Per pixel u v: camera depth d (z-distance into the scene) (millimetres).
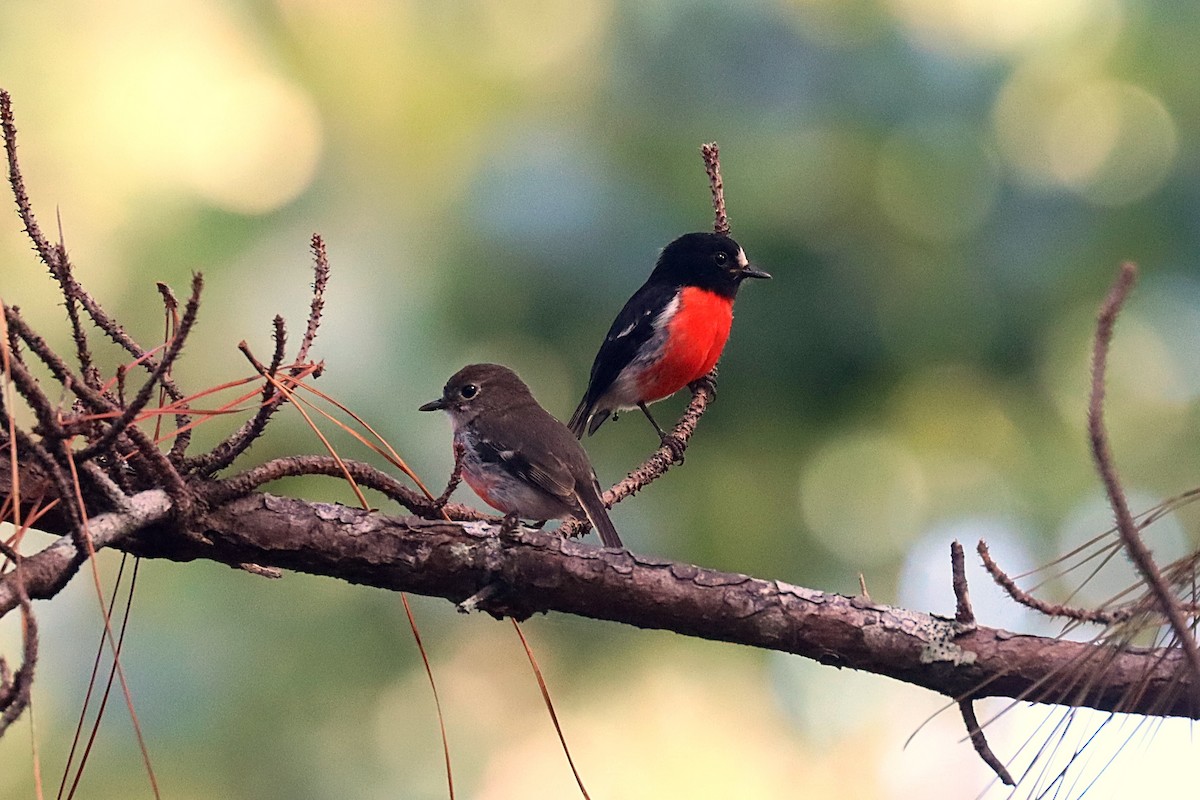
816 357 11172
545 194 11219
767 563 11266
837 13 11930
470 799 11219
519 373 11305
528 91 12672
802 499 11469
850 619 5527
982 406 11844
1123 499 4035
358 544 5570
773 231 11156
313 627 10961
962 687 5430
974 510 11883
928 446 11844
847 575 11531
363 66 13273
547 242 11031
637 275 11086
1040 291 11500
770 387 11258
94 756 10258
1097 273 11641
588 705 12484
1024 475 11898
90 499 5211
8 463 5230
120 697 10320
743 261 10922
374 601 11125
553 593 5629
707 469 11383
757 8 11797
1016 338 11508
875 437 11570
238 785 10500
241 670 10617
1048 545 11938
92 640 10445
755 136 11516
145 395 4688
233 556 5543
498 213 11227
